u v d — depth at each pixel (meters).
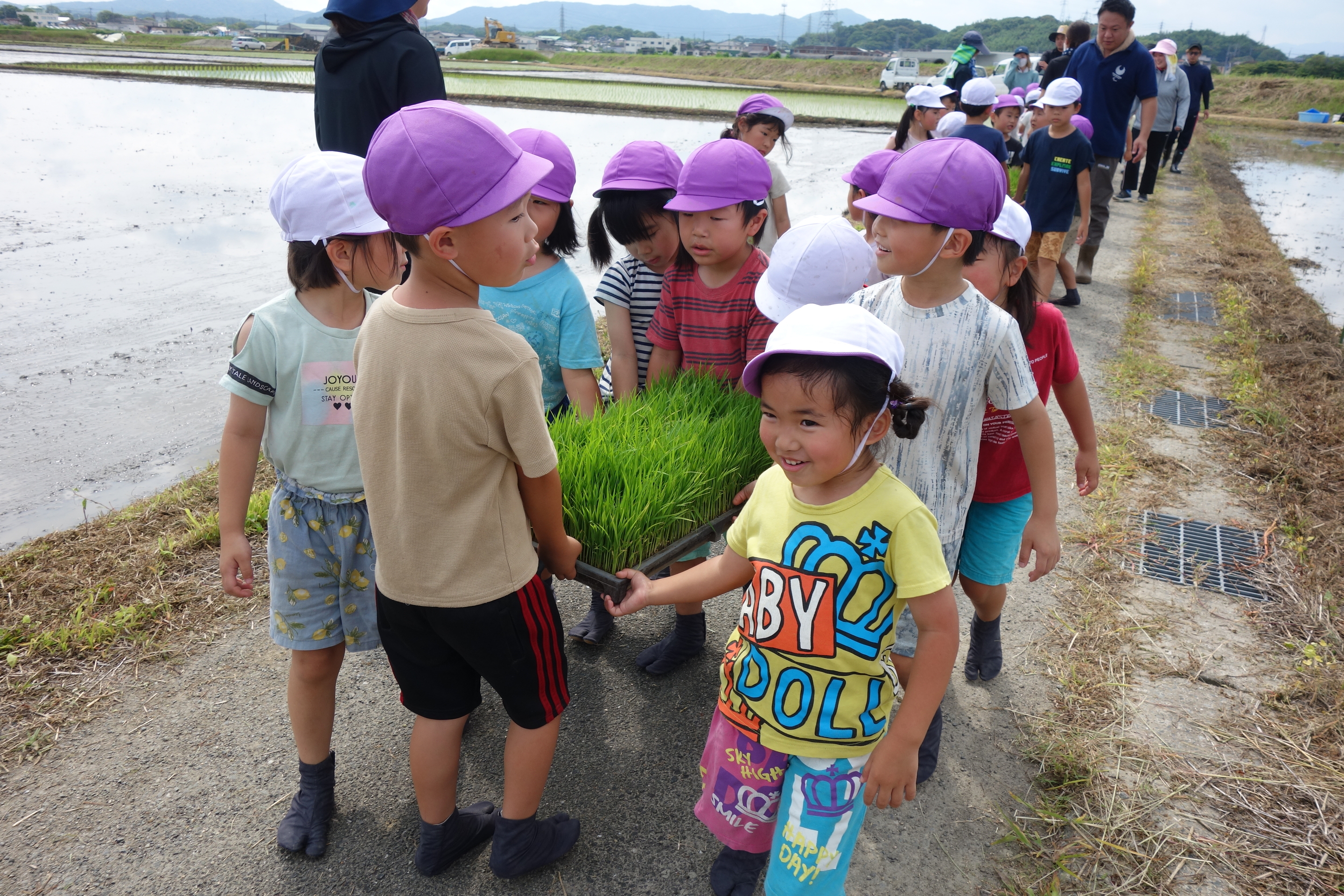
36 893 2.05
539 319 2.80
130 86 29.77
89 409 5.21
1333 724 2.64
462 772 2.49
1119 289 7.65
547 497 1.91
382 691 2.81
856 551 1.69
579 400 2.88
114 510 4.07
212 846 2.21
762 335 2.81
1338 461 4.32
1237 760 2.52
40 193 11.86
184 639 2.98
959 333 2.06
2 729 2.55
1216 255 8.91
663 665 2.90
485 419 1.70
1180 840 2.25
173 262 8.62
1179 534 3.75
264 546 3.48
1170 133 11.77
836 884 1.82
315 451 2.05
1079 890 2.12
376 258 2.00
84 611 3.07
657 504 2.36
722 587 1.98
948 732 2.65
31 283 7.73
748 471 2.70
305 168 1.93
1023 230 2.36
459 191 1.54
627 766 2.51
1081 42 10.44
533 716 1.98
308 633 2.12
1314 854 2.20
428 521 1.77
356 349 1.81
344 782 2.43
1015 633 3.13
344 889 2.10
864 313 1.60
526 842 2.06
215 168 14.37
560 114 24.78
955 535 2.24
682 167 2.96
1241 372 5.58
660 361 3.12
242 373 1.99
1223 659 2.97
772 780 1.84
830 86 43.72
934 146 1.99
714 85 40.59
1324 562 3.50
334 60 3.36
